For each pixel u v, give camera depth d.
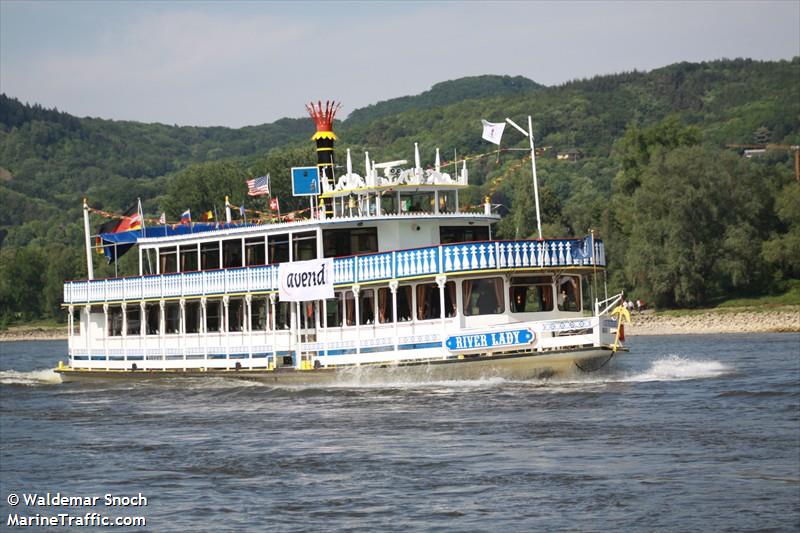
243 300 71.44
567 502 36.25
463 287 61.34
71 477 43.53
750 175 162.12
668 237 155.50
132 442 51.12
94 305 80.94
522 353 60.31
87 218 83.25
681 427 48.22
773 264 158.88
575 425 49.22
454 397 58.31
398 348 63.44
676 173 157.12
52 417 62.44
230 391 68.50
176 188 184.75
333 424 52.62
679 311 154.62
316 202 86.12
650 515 34.62
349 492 38.59
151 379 76.62
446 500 37.00
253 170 180.50
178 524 35.72
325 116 72.56
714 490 37.19
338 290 65.94
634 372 68.00
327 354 66.62
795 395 57.12
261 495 38.78
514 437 46.91
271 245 70.19
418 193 68.38
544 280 62.59
